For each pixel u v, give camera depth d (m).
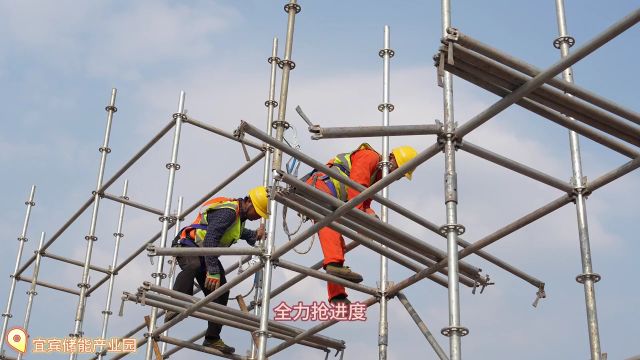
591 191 6.30
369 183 7.38
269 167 9.39
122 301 7.50
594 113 5.39
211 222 8.00
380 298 7.89
